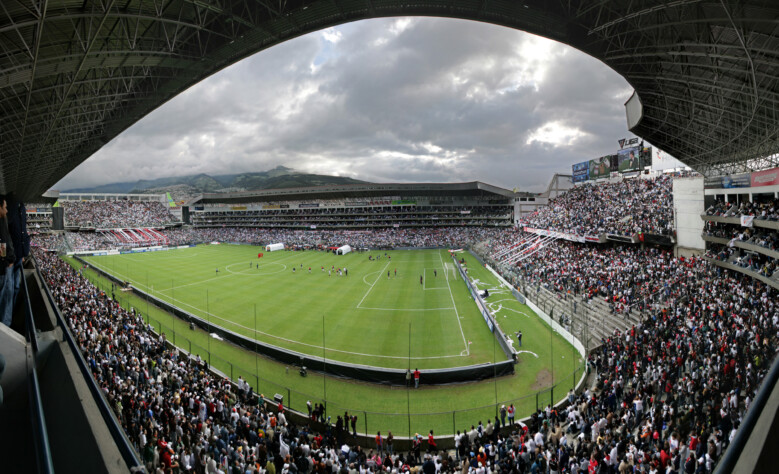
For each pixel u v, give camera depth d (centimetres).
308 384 2664
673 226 4288
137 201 14912
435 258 8356
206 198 14850
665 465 1420
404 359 2997
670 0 2139
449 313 4122
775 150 3591
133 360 2245
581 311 3600
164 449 1387
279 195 13300
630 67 3231
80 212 13038
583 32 2880
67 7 1947
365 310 4275
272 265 7575
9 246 1456
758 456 161
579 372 2684
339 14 2795
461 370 2634
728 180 3700
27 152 4091
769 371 205
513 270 5659
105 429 436
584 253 5256
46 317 1264
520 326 3675
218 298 4834
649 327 2716
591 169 9119
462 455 1795
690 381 1928
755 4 2023
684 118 3959
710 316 2617
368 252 9619
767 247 2875
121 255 9431
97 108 3553
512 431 2036
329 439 1956
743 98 3002
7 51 2050
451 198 11825
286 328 3697
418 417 2252
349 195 12444
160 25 2525
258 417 2025
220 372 2723
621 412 1916
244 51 3031
